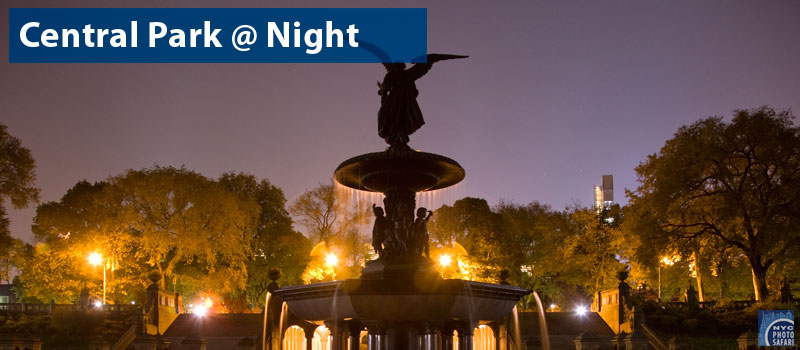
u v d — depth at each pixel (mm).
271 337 30203
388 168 16703
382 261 16703
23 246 62031
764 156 45594
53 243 59000
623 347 32469
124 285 60094
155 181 57344
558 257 60594
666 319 43375
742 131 46406
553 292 65125
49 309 50125
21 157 51500
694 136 48188
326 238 65125
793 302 44969
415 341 15773
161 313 43656
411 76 17344
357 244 61156
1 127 51344
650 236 48031
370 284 15039
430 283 15062
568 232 61594
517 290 16688
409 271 16234
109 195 57188
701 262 51938
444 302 15102
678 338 40156
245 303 72500
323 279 60875
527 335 42438
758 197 46812
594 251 59625
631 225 50688
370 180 17344
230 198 59531
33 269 58594
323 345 23047
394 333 15844
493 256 59031
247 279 67125
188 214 57344
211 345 41781
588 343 31766
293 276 68688
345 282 15219
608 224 59438
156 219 57875
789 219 45406
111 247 56688
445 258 56906
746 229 47562
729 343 37844
